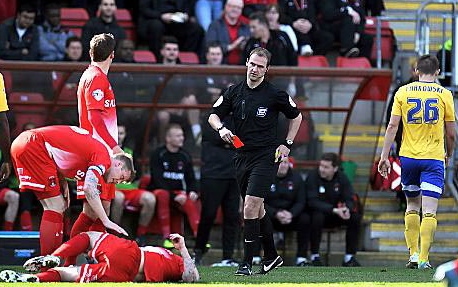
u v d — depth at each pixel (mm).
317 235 41156
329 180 41500
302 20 48844
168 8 48562
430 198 32281
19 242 33812
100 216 25703
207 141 40375
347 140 44438
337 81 43281
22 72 41250
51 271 23922
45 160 26453
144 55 47844
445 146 33750
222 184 40219
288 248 43125
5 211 40375
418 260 33469
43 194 26859
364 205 45062
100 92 27578
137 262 24438
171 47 45594
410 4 56406
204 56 46594
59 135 26484
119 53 44688
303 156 44406
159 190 41156
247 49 44969
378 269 33938
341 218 41344
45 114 41812
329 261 43156
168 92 42812
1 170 29688
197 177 43750
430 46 49688
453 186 45406
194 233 41531
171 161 41531
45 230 26938
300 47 48781
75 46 43844
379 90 43250
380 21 50312
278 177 41250
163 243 41250
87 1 51062
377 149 47688
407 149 32469
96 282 23812
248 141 27359
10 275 23453
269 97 27359
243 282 25719
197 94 42969
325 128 44312
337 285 24500
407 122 32344
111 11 45500
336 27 49875
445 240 44156
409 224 33688
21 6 47375
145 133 43094
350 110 43812
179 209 41781
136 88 42562
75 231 27562
